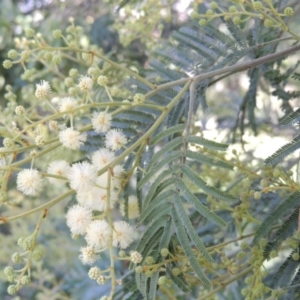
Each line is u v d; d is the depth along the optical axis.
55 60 0.27
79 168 0.23
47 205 0.24
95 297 0.51
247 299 0.26
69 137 0.24
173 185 0.25
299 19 0.47
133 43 0.56
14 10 0.60
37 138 0.24
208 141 0.25
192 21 0.33
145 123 0.29
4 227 0.65
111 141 0.25
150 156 0.28
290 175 0.29
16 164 0.24
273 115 0.44
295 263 0.26
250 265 0.30
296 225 0.26
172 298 0.28
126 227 0.24
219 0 0.33
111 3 0.38
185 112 0.29
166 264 0.25
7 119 0.32
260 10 0.28
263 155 0.40
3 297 0.67
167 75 0.32
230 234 0.35
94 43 0.57
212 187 0.24
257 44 0.32
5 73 0.58
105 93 0.35
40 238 0.57
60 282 0.58
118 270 0.48
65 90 0.42
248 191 0.28
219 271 0.35
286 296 0.26
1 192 0.24
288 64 0.48
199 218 0.34
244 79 0.59
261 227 0.26
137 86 0.31
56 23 0.55
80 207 0.23
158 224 0.24
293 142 0.25
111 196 0.25
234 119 0.47
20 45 0.39
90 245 0.23
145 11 0.39
